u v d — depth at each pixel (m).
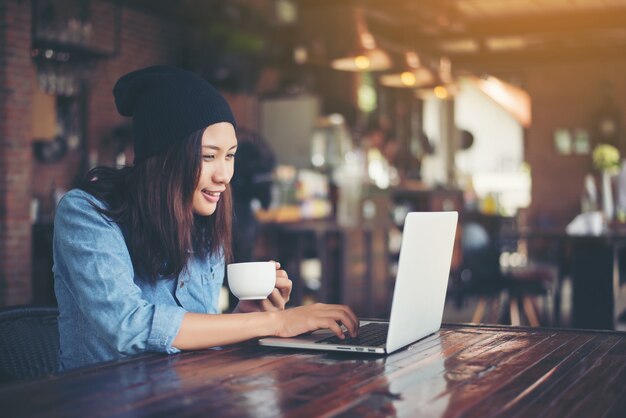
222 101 1.67
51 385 1.18
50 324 1.75
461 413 1.02
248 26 7.85
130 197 1.66
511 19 11.02
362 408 1.04
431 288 1.62
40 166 6.21
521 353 1.46
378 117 12.31
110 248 1.56
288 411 1.03
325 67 10.07
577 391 1.15
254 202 5.20
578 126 14.05
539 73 14.25
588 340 1.61
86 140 6.60
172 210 1.63
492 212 11.81
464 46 12.62
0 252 5.33
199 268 1.78
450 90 9.00
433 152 14.58
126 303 1.52
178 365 1.35
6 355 1.65
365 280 7.61
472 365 1.34
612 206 6.66
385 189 8.35
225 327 1.51
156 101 1.63
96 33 6.68
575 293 5.66
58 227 1.61
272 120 8.60
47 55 5.82
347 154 8.69
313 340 1.54
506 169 18.38
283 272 1.84
